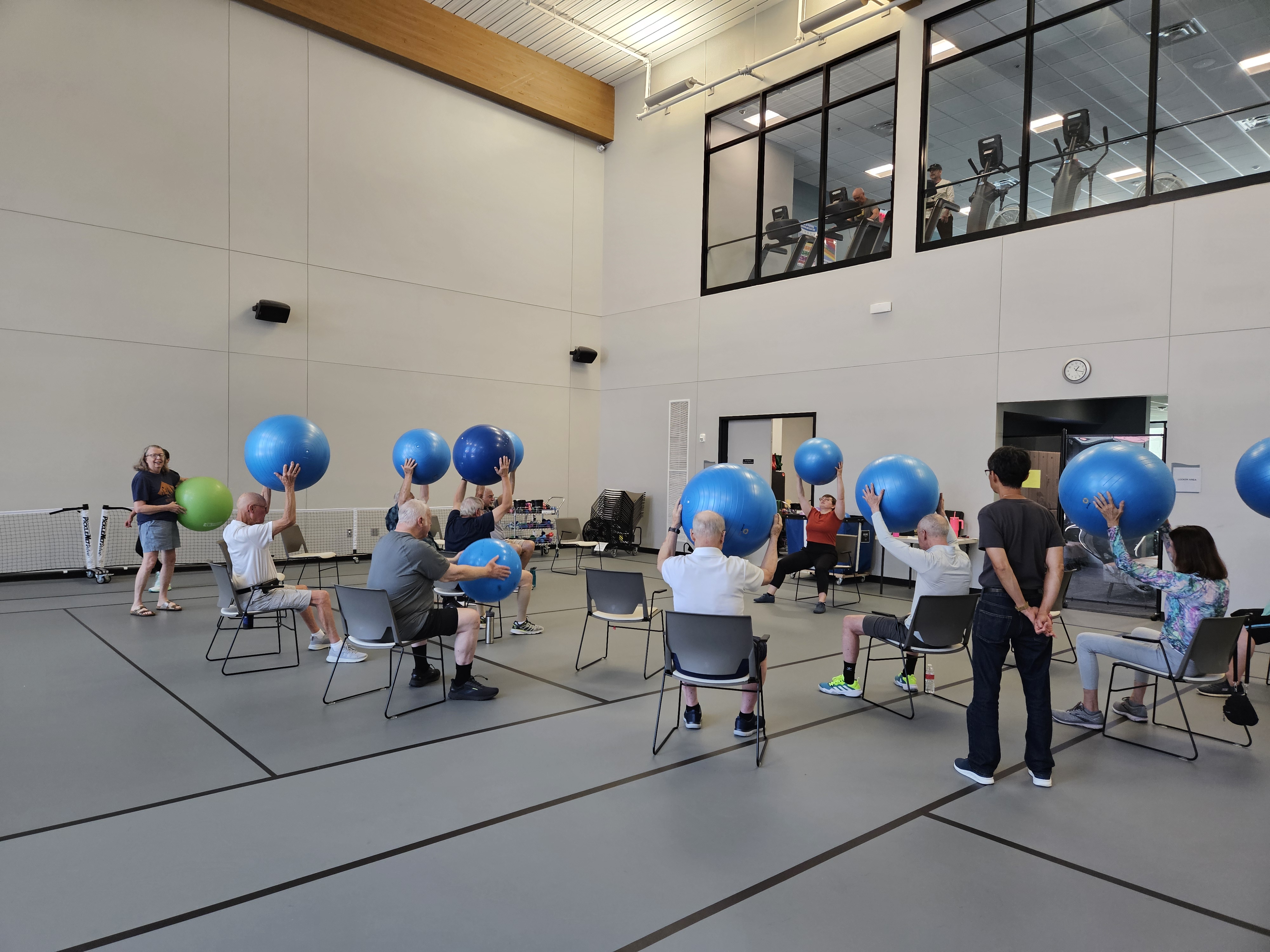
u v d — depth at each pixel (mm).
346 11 9164
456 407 10531
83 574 7723
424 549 3896
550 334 11562
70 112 7559
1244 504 6199
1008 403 7863
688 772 3129
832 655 5277
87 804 2730
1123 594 7945
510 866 2342
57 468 7555
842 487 7094
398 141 9914
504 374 11039
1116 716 4023
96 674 4426
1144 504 3625
